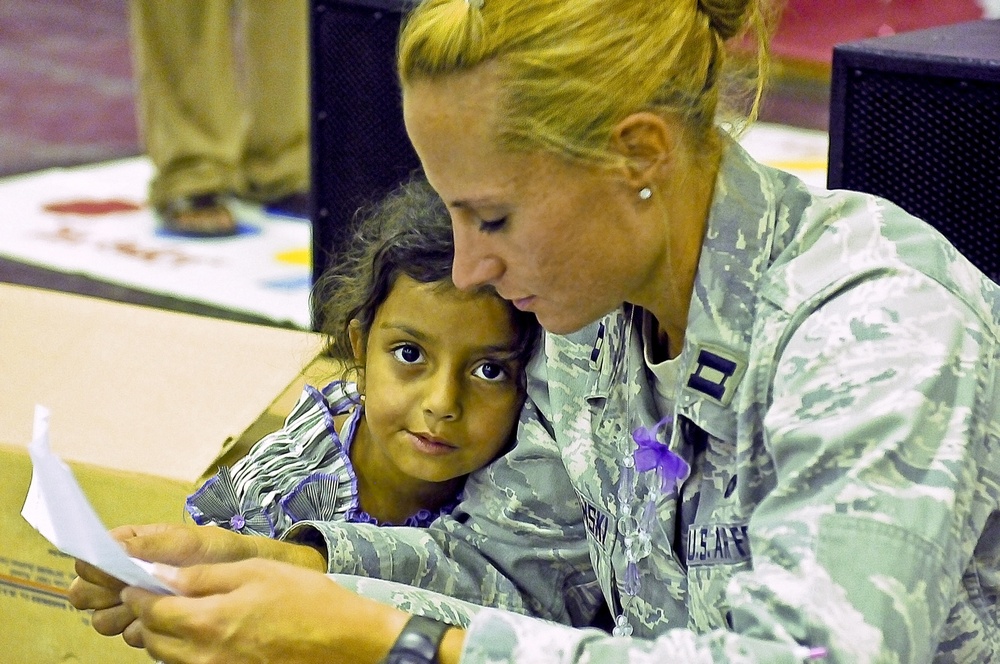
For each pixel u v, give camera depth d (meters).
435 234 1.73
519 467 1.76
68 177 5.65
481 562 1.78
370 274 1.79
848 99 2.08
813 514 1.16
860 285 1.30
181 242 4.89
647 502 1.51
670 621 1.56
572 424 1.65
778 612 1.13
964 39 2.14
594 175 1.25
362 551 1.71
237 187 5.17
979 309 1.30
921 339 1.23
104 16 8.34
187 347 2.12
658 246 1.34
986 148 2.00
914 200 2.08
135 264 4.66
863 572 1.12
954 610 1.32
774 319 1.33
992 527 1.32
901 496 1.16
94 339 2.15
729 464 1.43
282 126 5.16
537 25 1.19
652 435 1.46
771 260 1.38
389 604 1.54
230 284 4.51
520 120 1.20
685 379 1.41
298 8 4.98
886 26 5.24
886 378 1.21
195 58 4.92
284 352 2.12
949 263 1.32
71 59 7.52
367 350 1.85
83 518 1.18
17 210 5.18
